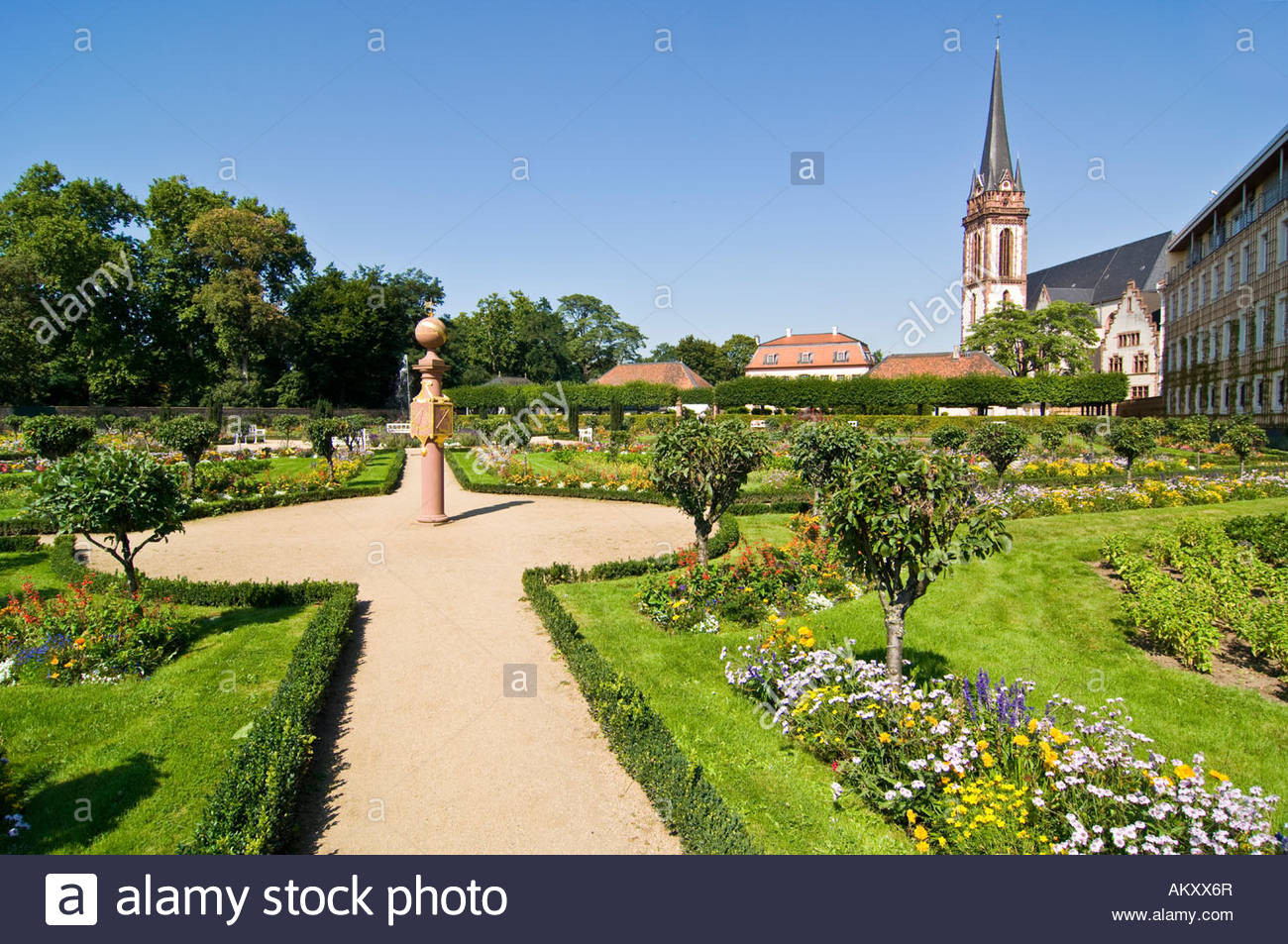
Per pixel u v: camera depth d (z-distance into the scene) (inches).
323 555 546.0
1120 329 3011.8
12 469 981.2
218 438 1544.0
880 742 219.8
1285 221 1464.1
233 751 230.5
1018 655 323.9
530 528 657.0
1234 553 437.7
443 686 305.4
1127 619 364.8
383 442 1729.8
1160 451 1301.7
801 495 772.0
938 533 237.9
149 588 413.1
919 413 2289.6
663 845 199.3
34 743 249.4
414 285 2839.6
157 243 1978.3
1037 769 202.8
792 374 3459.6
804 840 195.8
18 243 1818.4
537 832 205.8
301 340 2245.3
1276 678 296.4
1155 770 219.3
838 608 391.5
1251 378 1606.8
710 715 270.4
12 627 336.5
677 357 3927.2
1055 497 696.4
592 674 290.2
